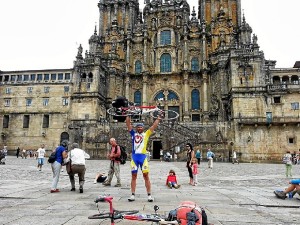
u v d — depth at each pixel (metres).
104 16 80.56
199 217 5.84
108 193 12.16
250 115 57.38
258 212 8.99
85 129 59.69
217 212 8.81
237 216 8.32
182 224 5.72
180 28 76.31
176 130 54.81
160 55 75.81
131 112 9.87
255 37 61.31
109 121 65.06
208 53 73.50
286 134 55.22
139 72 76.00
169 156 48.53
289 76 61.12
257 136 55.94
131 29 77.56
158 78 74.88
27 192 12.27
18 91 67.94
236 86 59.09
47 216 7.86
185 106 69.94
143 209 8.80
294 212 9.23
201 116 70.25
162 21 77.44
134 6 80.50
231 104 60.16
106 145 53.84
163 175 22.73
